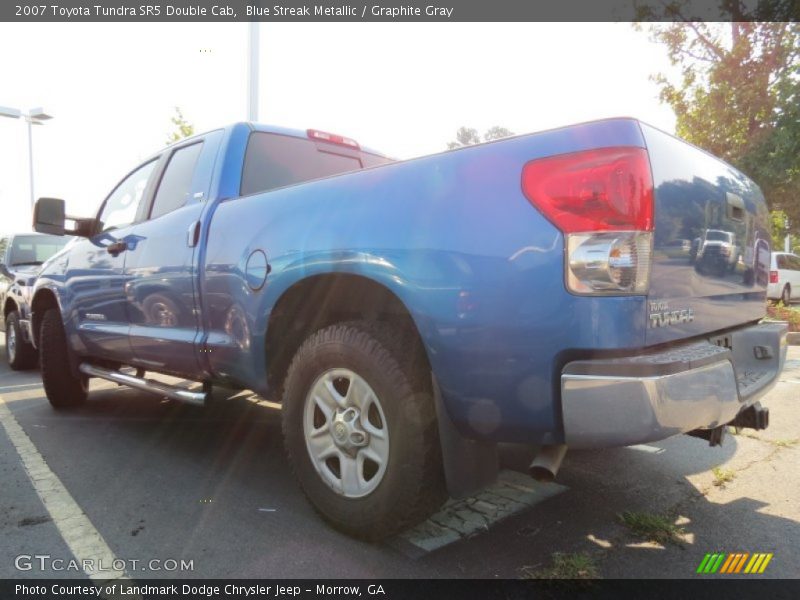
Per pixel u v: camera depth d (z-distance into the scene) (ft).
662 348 6.78
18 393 18.53
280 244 8.76
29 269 23.24
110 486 10.43
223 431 13.94
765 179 31.48
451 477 7.13
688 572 7.38
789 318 33.81
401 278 7.22
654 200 6.37
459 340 6.75
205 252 10.27
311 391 8.61
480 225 6.68
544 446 6.84
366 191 7.91
